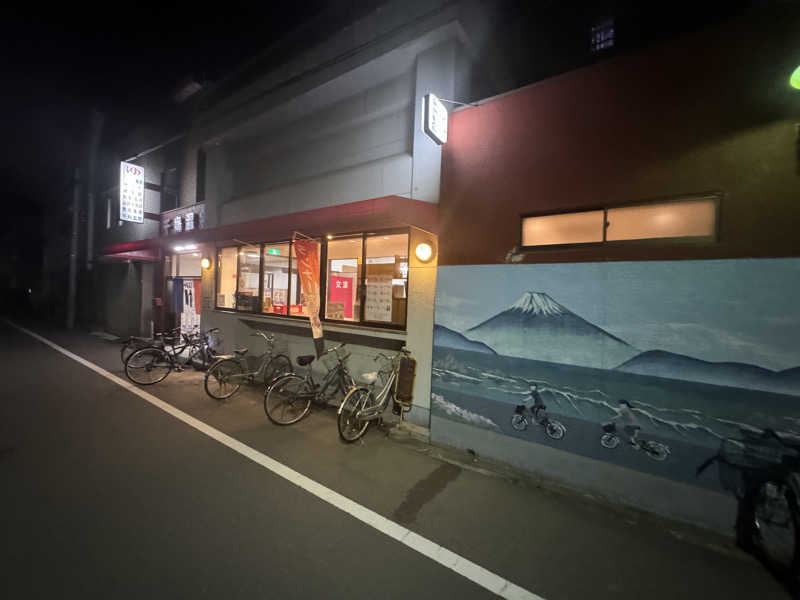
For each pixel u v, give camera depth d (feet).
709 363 11.18
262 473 14.05
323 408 21.52
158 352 26.96
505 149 15.38
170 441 16.65
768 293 10.44
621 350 12.57
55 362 32.63
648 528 11.37
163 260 41.11
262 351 28.22
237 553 9.81
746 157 10.78
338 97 23.26
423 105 15.44
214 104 31.65
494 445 15.33
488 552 10.23
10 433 17.08
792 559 9.33
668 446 11.79
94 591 8.42
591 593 8.96
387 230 20.34
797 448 10.03
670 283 11.80
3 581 8.60
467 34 17.95
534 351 14.35
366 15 20.71
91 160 55.83
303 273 21.98
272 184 28.45
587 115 13.50
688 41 11.66
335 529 10.98
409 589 8.87
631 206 12.69
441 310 16.87
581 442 13.32
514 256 14.97
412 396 17.94
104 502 11.88
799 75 9.26
